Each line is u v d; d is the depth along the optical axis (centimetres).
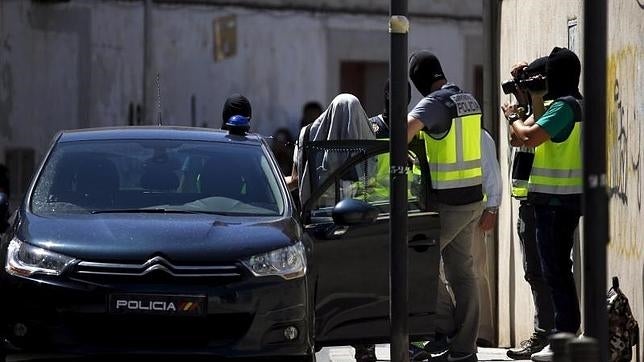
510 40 3847
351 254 2797
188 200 2727
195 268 2445
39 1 9062
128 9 9381
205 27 9650
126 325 2423
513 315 3738
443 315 3166
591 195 1664
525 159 3134
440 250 2952
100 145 2864
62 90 9181
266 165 2856
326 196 2927
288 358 2469
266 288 2456
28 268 2452
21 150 9012
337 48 9912
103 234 2500
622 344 2603
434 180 3005
